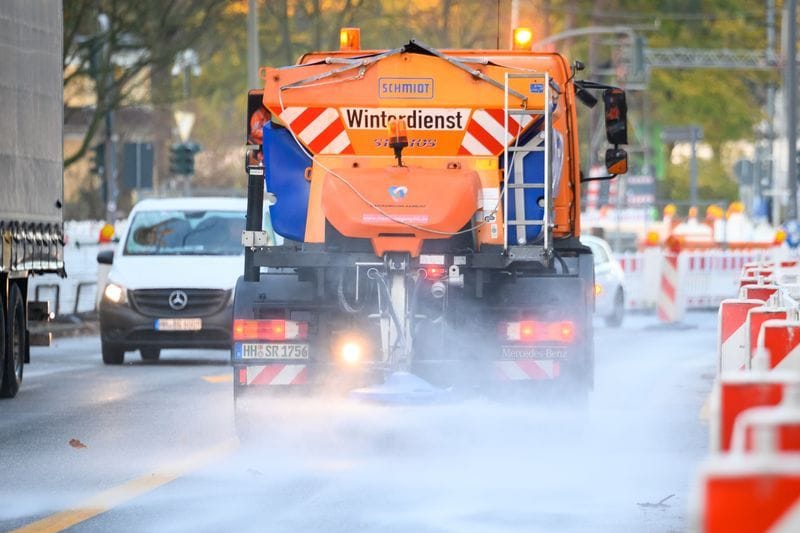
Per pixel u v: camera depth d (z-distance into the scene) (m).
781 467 8.70
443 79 28.25
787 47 93.69
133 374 43.56
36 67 37.94
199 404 35.16
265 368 27.89
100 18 81.56
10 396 36.50
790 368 19.59
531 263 28.47
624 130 31.36
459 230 27.12
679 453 26.92
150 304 46.69
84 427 30.77
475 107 28.17
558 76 29.33
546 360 27.88
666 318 66.81
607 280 65.81
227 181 159.62
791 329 19.58
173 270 47.25
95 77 78.19
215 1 80.06
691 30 184.25
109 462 25.89
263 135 28.56
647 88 167.50
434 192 27.22
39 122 38.09
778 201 143.25
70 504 21.70
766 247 107.56
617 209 117.06
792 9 93.19
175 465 25.58
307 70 28.45
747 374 12.08
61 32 40.16
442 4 126.56
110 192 81.50
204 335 46.62
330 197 27.38
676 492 22.58
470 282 27.72
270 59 113.00
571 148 29.83
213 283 46.81
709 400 36.06
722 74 188.62
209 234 49.09
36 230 37.75
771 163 174.00
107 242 66.38
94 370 45.06
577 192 30.05
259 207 28.64
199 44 93.19
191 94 85.94
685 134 136.00
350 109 28.33
